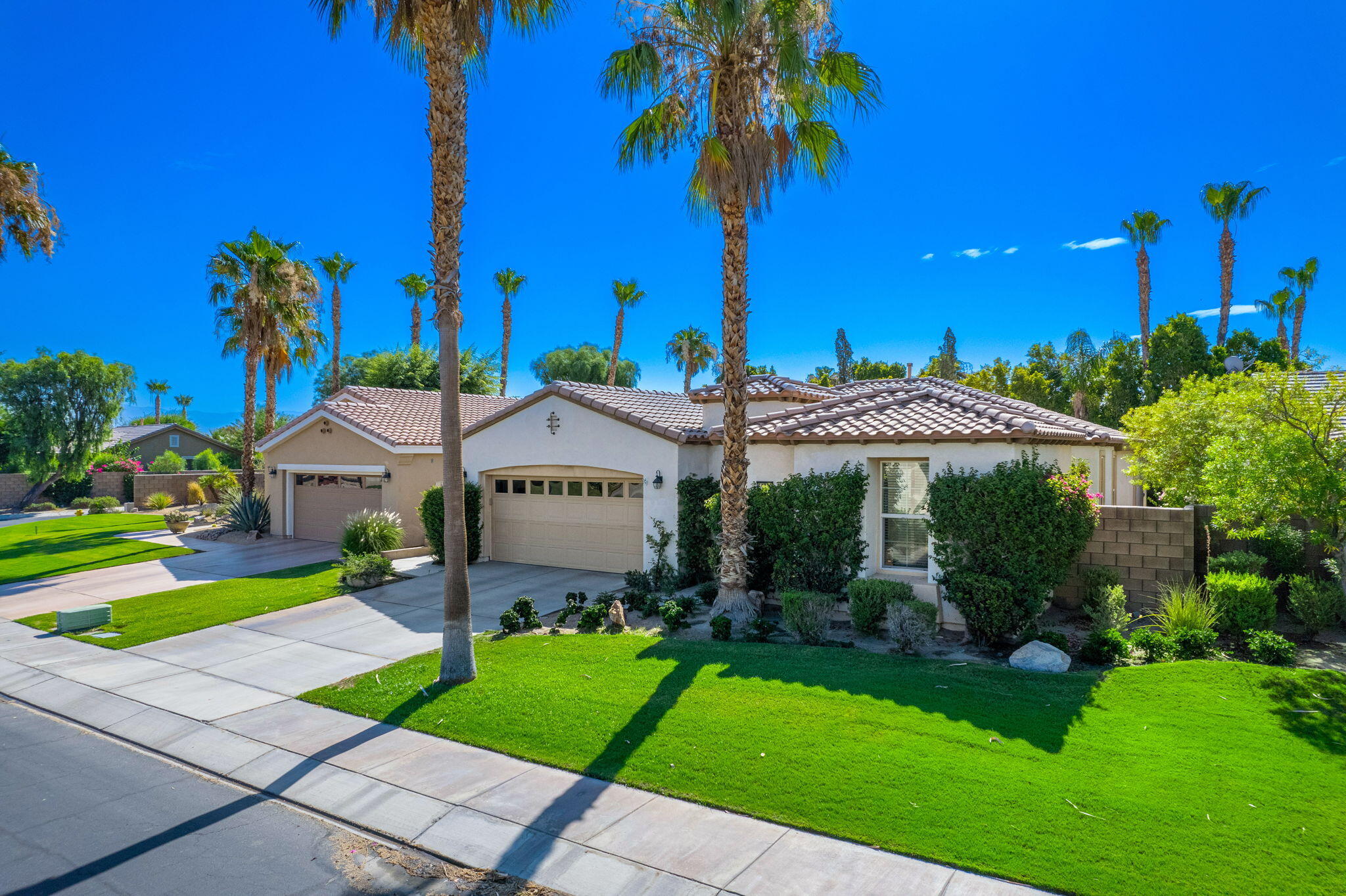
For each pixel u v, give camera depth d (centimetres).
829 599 1102
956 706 815
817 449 1297
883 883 521
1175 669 880
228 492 3141
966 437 1126
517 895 532
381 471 2217
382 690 959
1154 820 577
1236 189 3862
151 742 834
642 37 1196
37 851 598
